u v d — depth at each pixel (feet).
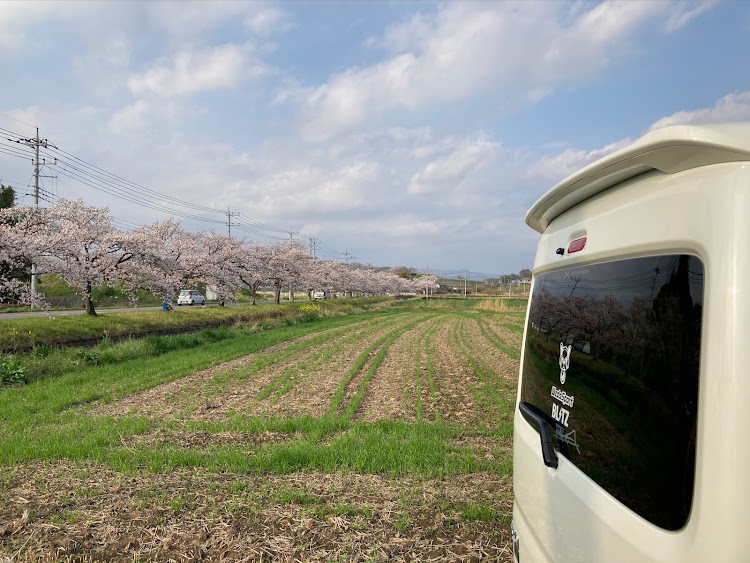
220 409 33.06
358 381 42.83
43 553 13.32
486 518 15.12
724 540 3.78
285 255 173.58
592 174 6.08
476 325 115.85
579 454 6.48
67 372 48.34
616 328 5.82
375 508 16.20
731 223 4.04
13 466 21.21
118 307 159.02
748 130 4.15
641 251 5.37
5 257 62.75
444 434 25.70
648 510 4.78
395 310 217.36
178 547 13.75
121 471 20.27
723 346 3.94
